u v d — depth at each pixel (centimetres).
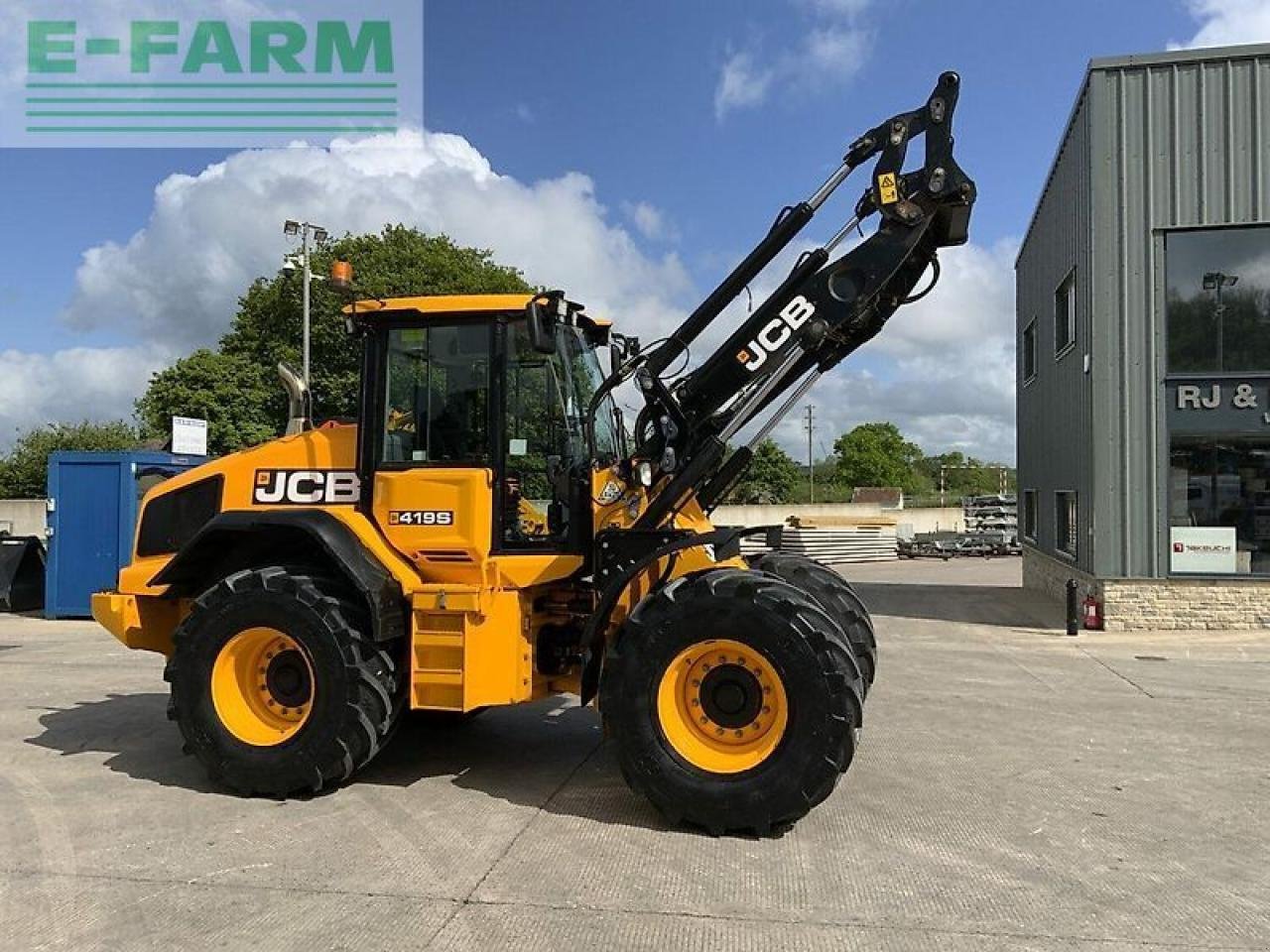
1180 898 395
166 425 3566
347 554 525
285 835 469
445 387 563
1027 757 617
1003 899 393
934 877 416
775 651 457
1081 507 1376
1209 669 962
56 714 742
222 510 600
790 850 446
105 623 619
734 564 570
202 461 1450
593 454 577
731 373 567
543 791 538
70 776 573
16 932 366
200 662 537
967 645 1144
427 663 527
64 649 1084
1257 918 377
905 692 838
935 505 6138
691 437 564
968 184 545
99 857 441
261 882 412
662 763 471
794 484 6138
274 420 3484
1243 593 1199
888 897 395
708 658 476
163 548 620
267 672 542
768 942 356
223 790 541
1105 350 1236
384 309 561
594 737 661
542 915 378
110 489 1341
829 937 360
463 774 574
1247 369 1202
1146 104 1223
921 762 604
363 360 573
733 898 393
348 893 399
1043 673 940
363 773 577
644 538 535
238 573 549
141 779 566
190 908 386
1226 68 1200
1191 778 569
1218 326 1209
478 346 560
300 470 589
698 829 473
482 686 521
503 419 555
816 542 2847
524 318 557
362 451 570
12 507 2817
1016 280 2255
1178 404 1216
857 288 557
